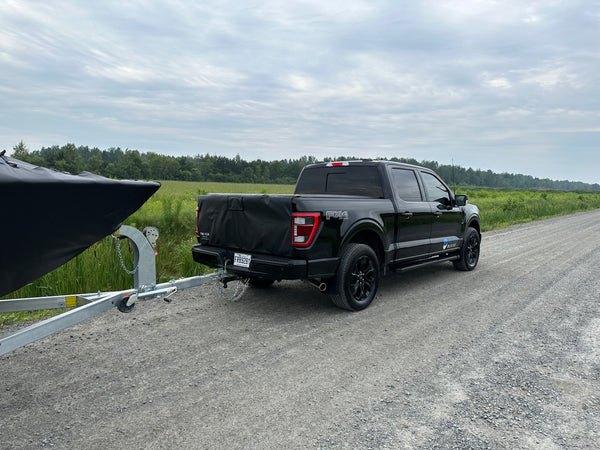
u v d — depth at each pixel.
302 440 2.49
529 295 5.99
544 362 3.68
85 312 2.98
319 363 3.60
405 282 6.81
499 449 2.43
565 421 2.74
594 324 4.73
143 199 3.10
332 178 6.07
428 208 6.28
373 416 2.77
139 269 3.53
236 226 4.81
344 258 4.82
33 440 2.48
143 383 3.21
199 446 2.43
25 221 2.45
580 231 15.59
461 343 4.11
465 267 7.63
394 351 3.88
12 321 4.59
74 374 3.35
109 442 2.46
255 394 3.05
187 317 4.80
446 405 2.92
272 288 6.23
